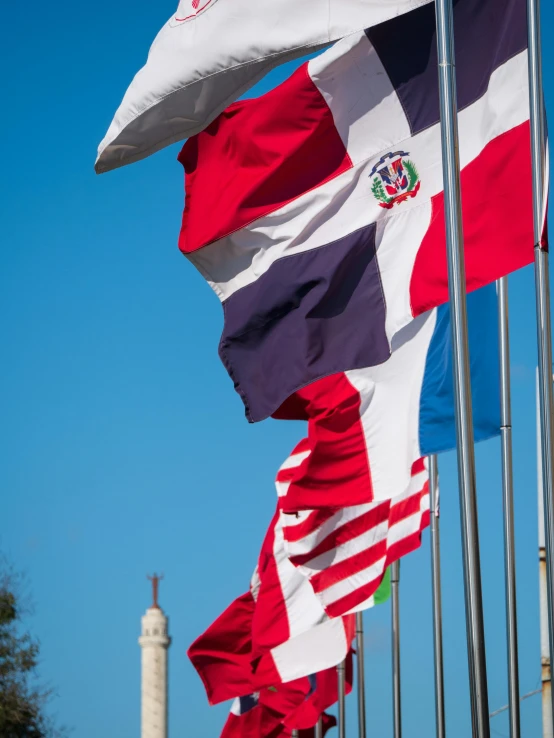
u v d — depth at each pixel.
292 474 24.67
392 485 18.47
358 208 13.18
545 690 17.00
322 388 18.86
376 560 21.70
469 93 12.72
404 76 13.00
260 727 38.16
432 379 18.00
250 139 13.34
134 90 12.66
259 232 13.52
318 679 34.44
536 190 10.87
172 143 12.91
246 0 12.09
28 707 42.09
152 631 93.06
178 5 12.65
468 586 10.41
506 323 14.15
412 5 11.53
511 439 13.83
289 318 13.33
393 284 12.98
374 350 12.92
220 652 30.58
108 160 13.05
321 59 12.98
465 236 12.33
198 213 13.74
